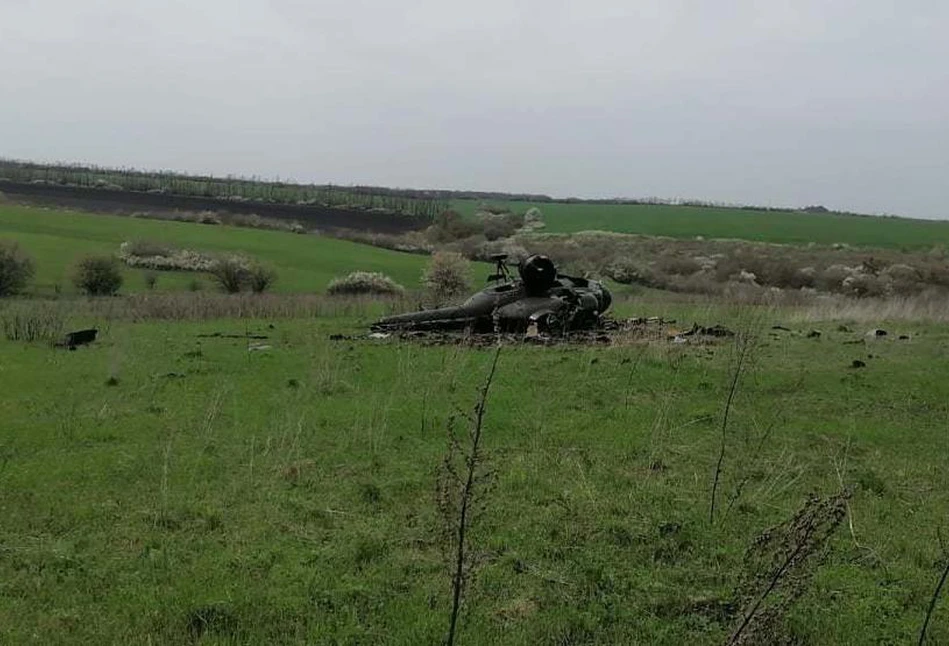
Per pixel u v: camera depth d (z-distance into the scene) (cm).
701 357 1681
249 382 1521
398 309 3073
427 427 1158
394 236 7538
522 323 2027
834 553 736
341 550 732
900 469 992
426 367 1627
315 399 1356
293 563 706
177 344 2112
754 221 8925
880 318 2625
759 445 1054
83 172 11112
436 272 4381
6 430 1170
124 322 2834
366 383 1487
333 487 908
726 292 4094
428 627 602
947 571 604
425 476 934
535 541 752
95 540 768
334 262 5928
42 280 4841
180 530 790
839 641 594
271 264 5159
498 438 1105
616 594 658
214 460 1009
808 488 915
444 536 702
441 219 8331
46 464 1002
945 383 1481
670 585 670
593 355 1681
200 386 1483
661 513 817
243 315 3081
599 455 1020
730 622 610
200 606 627
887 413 1278
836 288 4838
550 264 2094
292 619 619
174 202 9206
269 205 9162
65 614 625
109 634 598
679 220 8838
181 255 5762
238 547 745
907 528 804
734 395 1370
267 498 870
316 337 2217
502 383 1453
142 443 1096
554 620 617
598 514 816
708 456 1024
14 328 2303
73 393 1434
